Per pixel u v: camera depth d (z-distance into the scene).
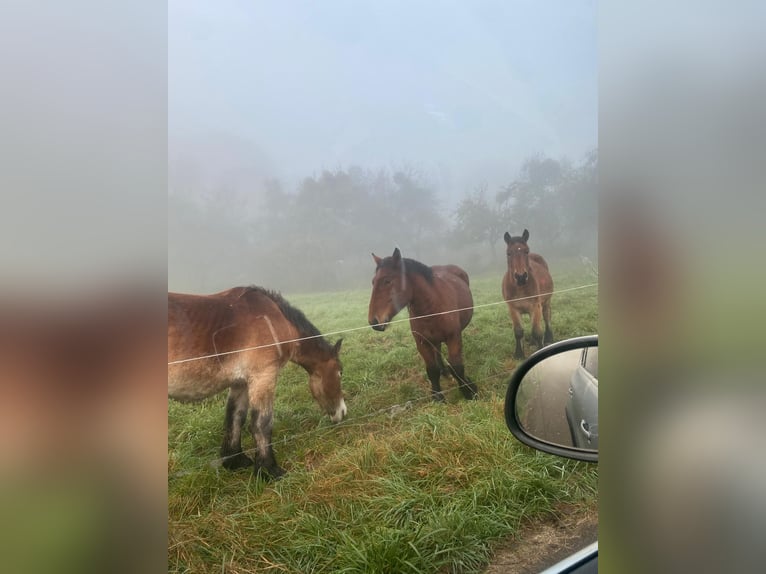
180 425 2.63
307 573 2.42
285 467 2.93
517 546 2.71
